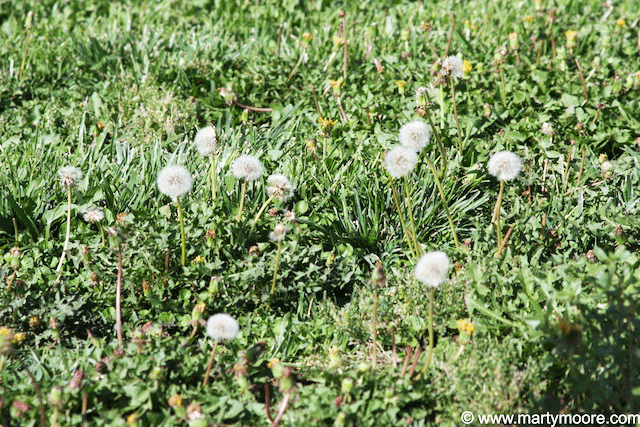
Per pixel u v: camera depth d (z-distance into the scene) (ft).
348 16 33.27
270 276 18.60
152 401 15.46
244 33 31.89
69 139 24.72
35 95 27.48
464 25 31.58
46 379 15.99
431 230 21.44
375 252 20.93
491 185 22.50
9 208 20.75
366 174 22.04
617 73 27.68
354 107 25.80
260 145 24.25
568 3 33.35
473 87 26.45
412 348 17.72
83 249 18.60
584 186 22.36
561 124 24.90
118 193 21.53
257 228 19.62
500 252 19.15
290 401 15.46
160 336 17.19
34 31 31.40
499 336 17.30
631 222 19.94
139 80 27.76
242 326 18.25
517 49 28.14
